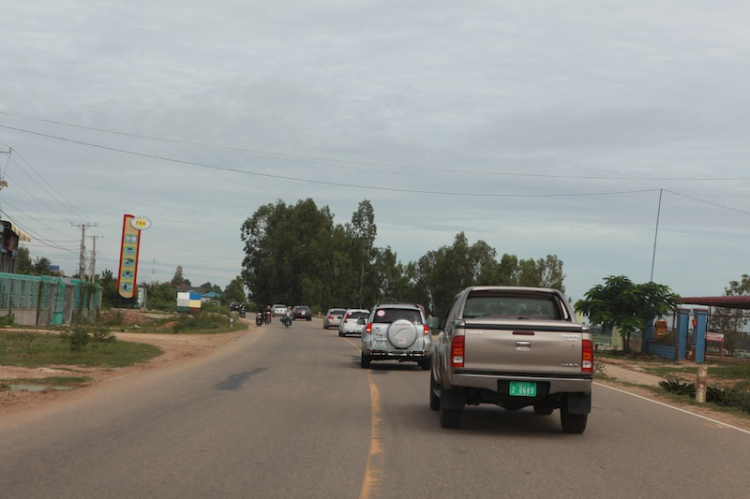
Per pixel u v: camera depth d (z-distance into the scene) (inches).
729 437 454.9
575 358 407.8
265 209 4901.6
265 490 275.7
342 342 1499.8
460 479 303.3
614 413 556.1
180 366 837.8
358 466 321.4
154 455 334.6
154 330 1765.5
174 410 479.5
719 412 615.2
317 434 401.1
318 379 724.7
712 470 341.1
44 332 1293.1
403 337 854.5
